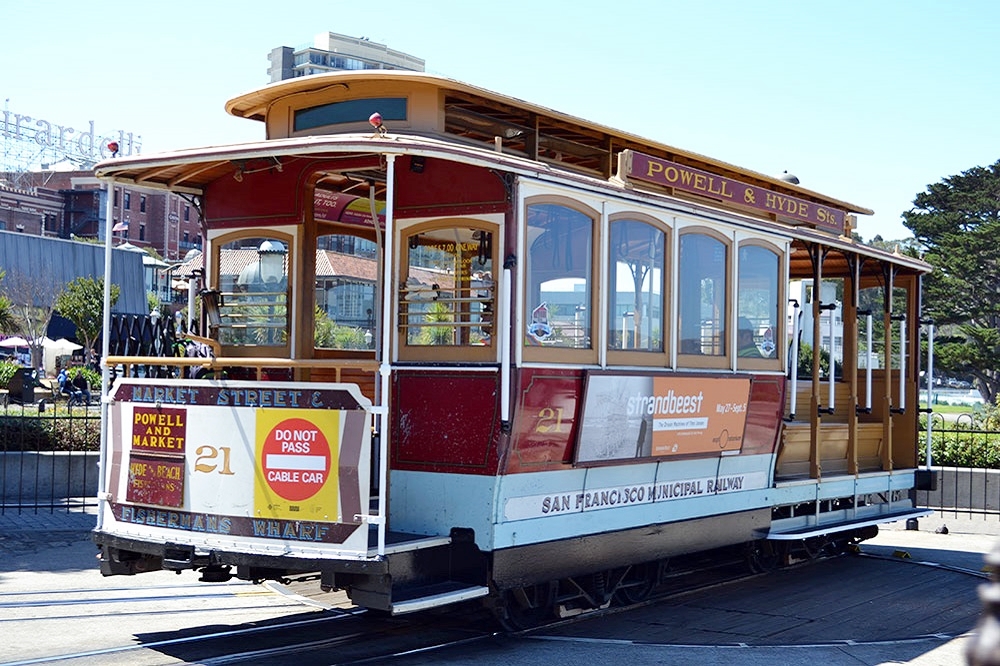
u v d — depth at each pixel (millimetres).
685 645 8367
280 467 7262
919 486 14125
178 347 9695
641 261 9172
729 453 10352
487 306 7898
